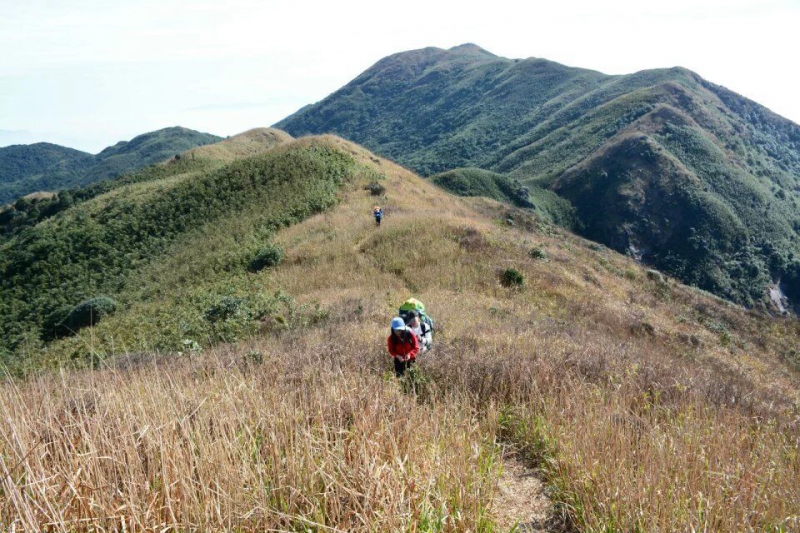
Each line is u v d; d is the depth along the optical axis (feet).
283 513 8.48
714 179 382.22
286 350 30.35
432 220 84.84
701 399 18.70
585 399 16.76
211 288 76.79
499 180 401.90
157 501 8.48
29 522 7.04
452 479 10.26
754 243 342.44
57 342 70.03
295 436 10.77
